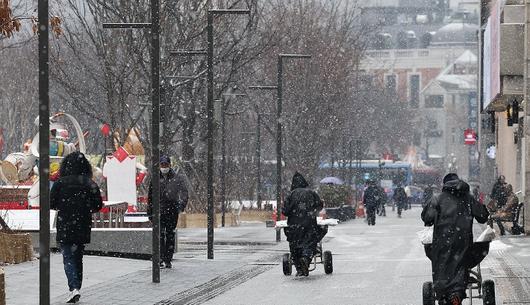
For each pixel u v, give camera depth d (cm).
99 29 7031
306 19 11175
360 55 12769
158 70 3706
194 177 7988
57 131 5906
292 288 3466
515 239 5841
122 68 7069
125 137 7056
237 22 8100
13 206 5294
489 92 8462
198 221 7875
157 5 3700
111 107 7050
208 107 4844
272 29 10025
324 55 11062
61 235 3077
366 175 17188
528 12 6444
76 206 3083
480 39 12250
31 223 4719
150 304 3027
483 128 12412
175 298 3178
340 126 11731
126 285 3534
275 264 4444
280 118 6738
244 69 9750
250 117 10881
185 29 7256
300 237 3791
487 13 11994
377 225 9031
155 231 3625
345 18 11944
